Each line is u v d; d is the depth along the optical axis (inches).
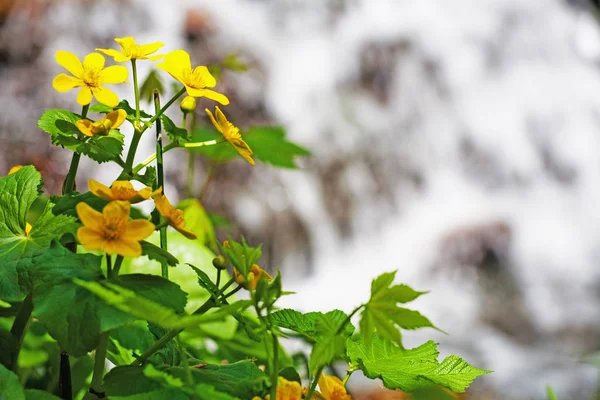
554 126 336.8
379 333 33.9
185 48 280.5
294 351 79.4
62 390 43.4
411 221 297.6
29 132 223.8
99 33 265.1
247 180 261.9
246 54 293.7
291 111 292.4
